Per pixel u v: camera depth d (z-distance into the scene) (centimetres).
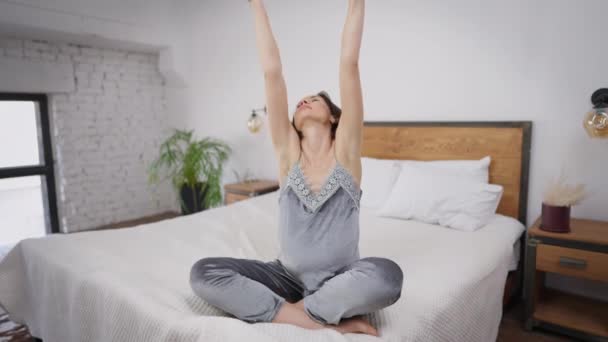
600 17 198
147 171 429
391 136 271
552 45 212
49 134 358
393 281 98
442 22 248
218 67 384
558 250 180
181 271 146
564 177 215
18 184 345
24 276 177
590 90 204
